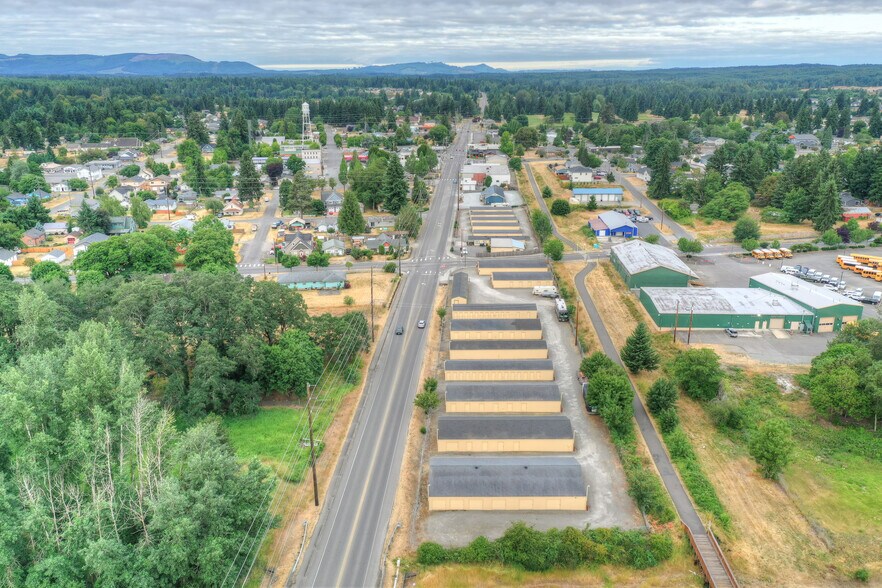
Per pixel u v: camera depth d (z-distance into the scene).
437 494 53.78
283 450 62.66
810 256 126.00
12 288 76.75
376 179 163.38
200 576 42.91
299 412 70.06
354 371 77.12
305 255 126.88
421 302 102.19
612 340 87.00
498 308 91.81
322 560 48.47
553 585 47.06
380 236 133.00
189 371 72.81
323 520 52.91
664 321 89.50
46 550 42.47
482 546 48.72
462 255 127.50
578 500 53.84
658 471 58.94
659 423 65.94
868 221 146.00
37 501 43.09
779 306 90.50
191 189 182.00
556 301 99.06
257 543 47.72
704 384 71.12
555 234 142.25
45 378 53.75
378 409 70.31
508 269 109.38
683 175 174.62
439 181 197.50
